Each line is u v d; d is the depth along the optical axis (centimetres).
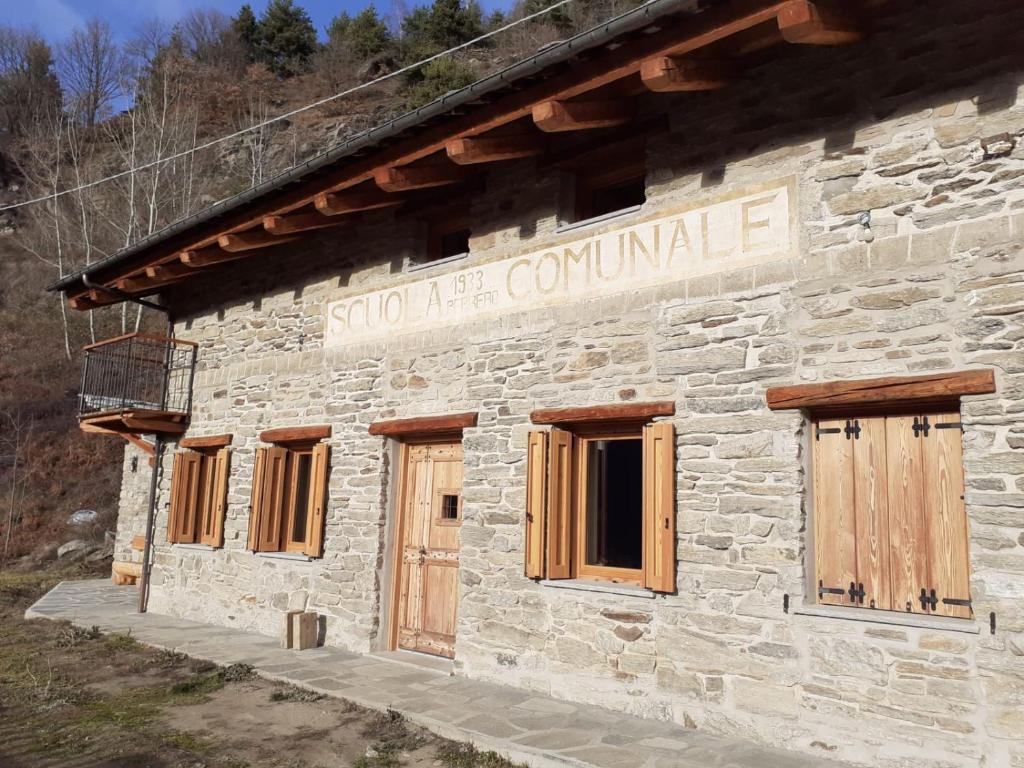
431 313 721
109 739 505
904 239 460
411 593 725
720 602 498
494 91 568
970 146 445
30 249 2400
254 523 856
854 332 470
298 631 744
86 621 916
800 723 456
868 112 484
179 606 954
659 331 557
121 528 1298
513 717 524
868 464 470
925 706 416
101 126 3112
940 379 432
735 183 536
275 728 526
